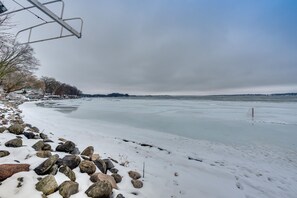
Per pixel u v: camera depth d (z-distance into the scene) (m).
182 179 5.28
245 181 5.84
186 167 6.56
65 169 3.67
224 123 17.94
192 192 4.56
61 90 100.19
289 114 25.11
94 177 3.77
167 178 5.16
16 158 3.98
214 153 8.86
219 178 5.83
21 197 2.82
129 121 18.88
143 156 7.20
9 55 21.67
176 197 4.19
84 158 4.68
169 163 6.74
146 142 10.35
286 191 5.37
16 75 32.75
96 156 4.91
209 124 17.38
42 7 3.40
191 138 11.97
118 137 11.13
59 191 3.10
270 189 5.43
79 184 3.54
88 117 21.22
